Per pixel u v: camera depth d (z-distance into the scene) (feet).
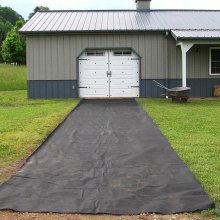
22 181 17.12
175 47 55.72
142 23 57.67
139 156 21.45
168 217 13.43
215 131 28.43
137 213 13.76
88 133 28.50
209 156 21.03
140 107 43.98
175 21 59.26
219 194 15.29
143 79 56.13
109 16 62.13
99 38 55.47
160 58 55.88
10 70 119.34
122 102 50.26
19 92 68.33
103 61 56.39
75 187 16.38
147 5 65.62
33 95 56.03
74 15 62.85
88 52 56.24
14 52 193.88
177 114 37.73
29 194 15.55
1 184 16.67
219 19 61.11
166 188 16.10
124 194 15.51
